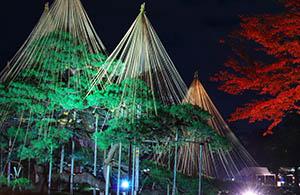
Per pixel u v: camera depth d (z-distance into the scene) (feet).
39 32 85.20
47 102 78.38
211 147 87.92
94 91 81.00
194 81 106.22
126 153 102.68
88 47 87.10
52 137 77.30
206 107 103.86
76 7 85.76
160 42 74.95
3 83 77.51
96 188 82.43
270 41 79.61
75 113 82.53
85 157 94.63
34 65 81.87
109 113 80.53
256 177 188.14
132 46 74.28
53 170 88.89
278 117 85.51
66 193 78.38
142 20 72.59
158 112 75.36
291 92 77.77
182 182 97.45
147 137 75.56
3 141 80.07
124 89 72.49
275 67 79.82
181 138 86.58
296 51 78.84
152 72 76.79
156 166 97.30
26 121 81.35
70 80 82.12
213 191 106.52
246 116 85.81
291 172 220.23
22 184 81.00
